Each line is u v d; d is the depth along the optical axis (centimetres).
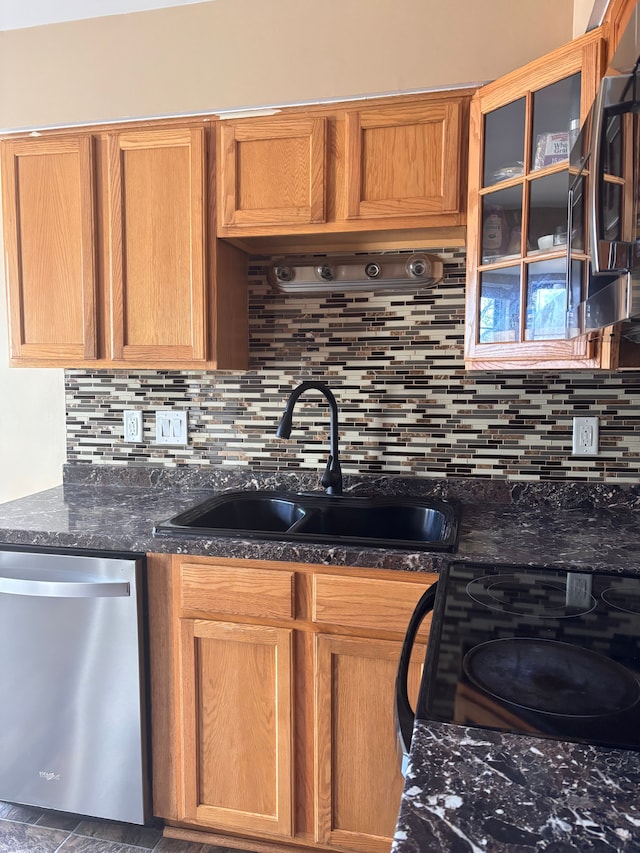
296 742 152
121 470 218
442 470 195
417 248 192
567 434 186
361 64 169
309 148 169
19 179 188
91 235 184
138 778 158
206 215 177
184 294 180
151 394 215
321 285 194
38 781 165
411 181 164
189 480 213
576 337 127
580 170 116
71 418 223
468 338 164
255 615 149
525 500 188
